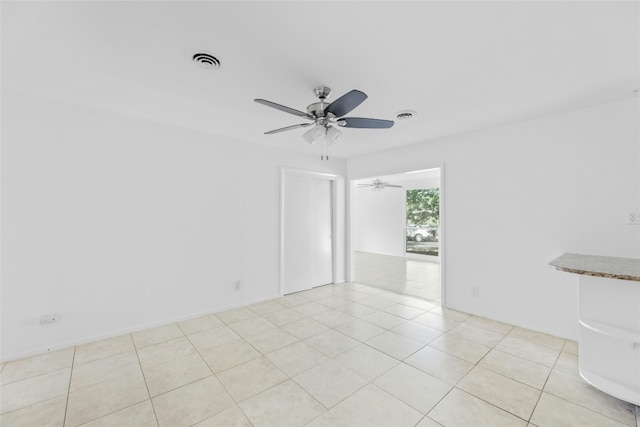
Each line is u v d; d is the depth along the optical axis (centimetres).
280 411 179
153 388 202
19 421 171
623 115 243
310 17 141
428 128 325
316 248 489
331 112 208
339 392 197
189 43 164
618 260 223
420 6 134
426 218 773
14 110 240
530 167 296
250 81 211
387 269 640
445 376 215
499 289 321
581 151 265
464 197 349
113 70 197
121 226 293
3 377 215
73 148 266
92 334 276
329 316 345
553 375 215
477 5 134
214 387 204
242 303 385
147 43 164
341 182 516
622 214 244
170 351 257
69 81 214
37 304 251
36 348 250
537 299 294
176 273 329
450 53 174
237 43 163
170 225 324
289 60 182
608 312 192
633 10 136
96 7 134
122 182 293
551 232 283
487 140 327
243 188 386
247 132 345
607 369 189
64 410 180
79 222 270
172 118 296
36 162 250
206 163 351
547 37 158
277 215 425
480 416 173
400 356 246
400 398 190
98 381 211
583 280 202
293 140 380
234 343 273
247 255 390
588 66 190
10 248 240
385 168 446
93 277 277
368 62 184
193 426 166
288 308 375
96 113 277
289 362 237
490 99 243
